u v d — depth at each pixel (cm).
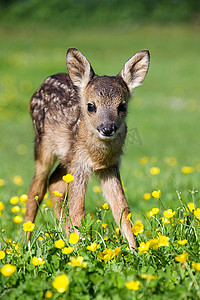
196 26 7744
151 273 639
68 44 6375
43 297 600
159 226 810
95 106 934
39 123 1103
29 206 1059
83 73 1009
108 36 7044
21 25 7531
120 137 938
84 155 948
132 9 7938
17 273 667
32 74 4241
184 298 571
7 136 2853
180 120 3319
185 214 798
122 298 578
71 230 847
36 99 1140
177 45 6444
